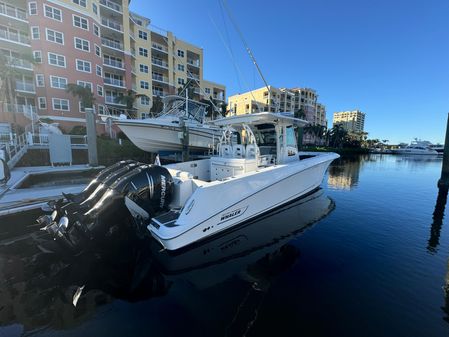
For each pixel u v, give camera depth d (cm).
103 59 2542
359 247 409
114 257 357
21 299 268
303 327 231
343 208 649
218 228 410
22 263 338
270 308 257
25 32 2230
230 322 237
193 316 245
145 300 269
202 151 1388
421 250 401
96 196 415
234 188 426
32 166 1137
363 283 304
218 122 611
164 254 369
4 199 541
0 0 2044
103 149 1421
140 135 1163
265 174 484
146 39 3014
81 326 230
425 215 598
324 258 370
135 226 373
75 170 1036
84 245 341
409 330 229
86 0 2227
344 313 250
